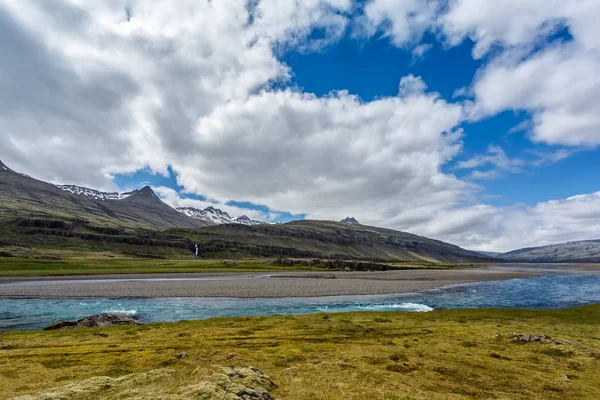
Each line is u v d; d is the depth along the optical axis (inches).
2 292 2992.1
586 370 886.4
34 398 527.5
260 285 3676.2
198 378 628.7
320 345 1114.1
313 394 636.1
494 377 807.7
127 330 1374.3
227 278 4773.6
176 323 1524.4
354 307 2277.3
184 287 3435.0
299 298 2719.0
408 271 7273.6
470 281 4722.0
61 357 956.6
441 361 933.8
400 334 1317.7
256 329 1385.3
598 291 3474.4
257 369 760.3
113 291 3078.2
